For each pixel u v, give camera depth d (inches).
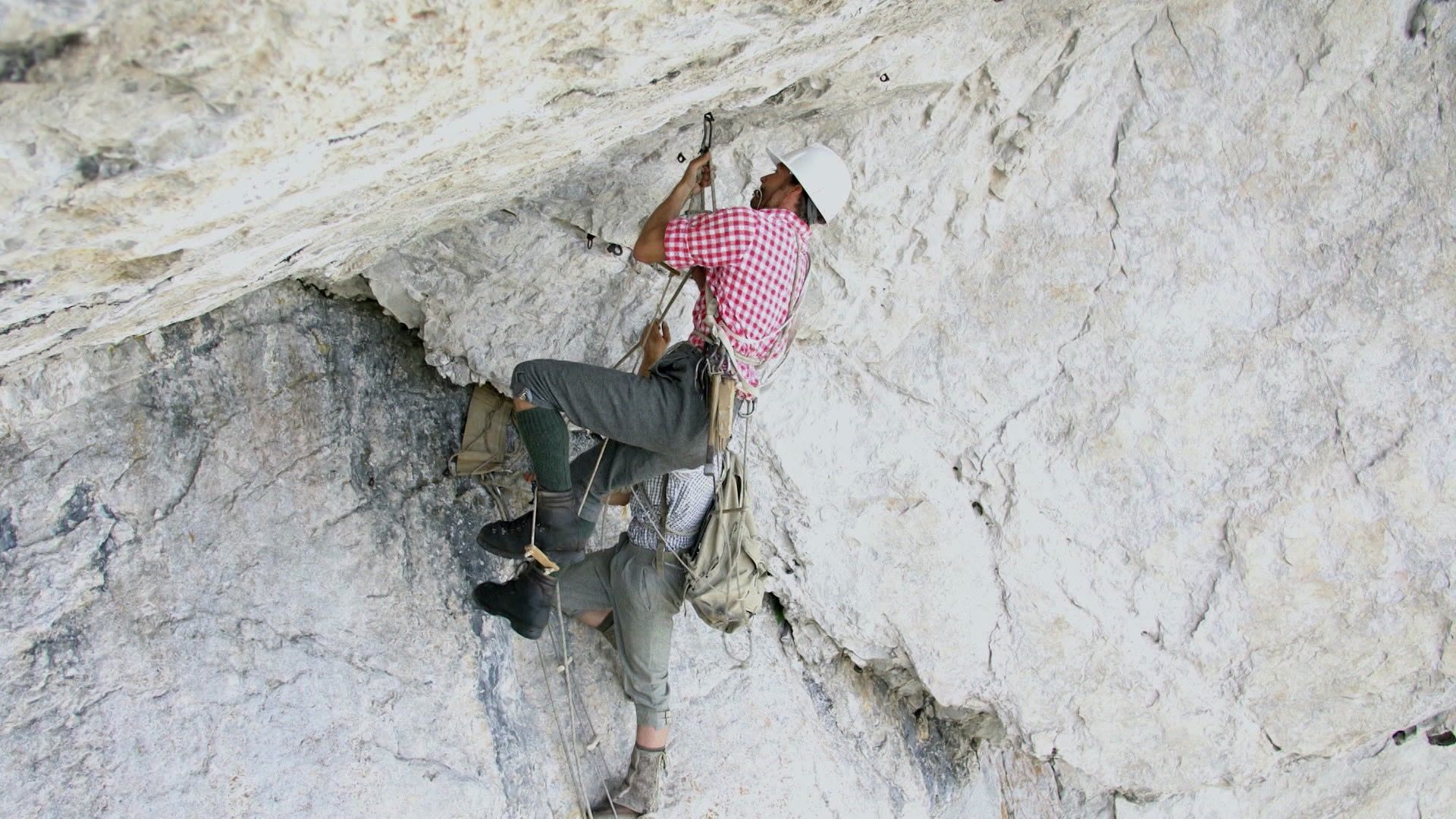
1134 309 169.3
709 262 127.0
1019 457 177.8
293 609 148.9
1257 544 176.6
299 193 89.0
